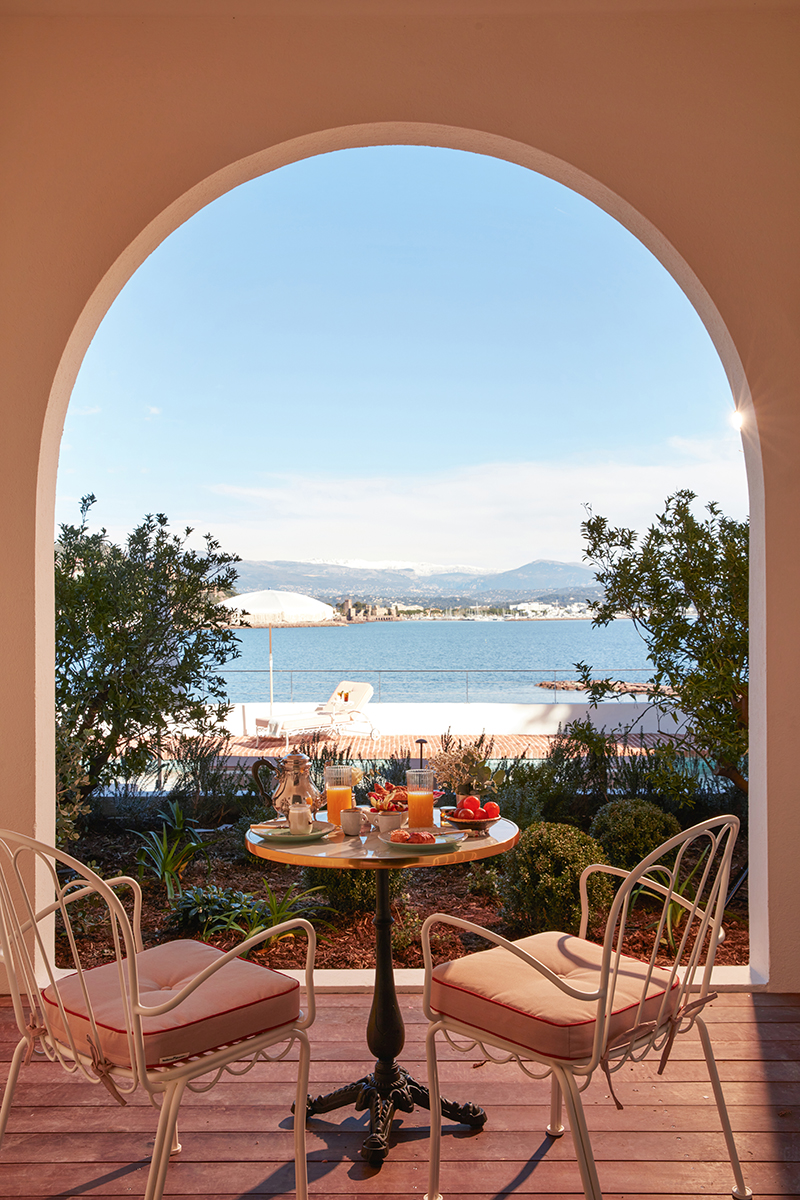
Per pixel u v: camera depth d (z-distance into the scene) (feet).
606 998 5.43
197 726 18.52
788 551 10.20
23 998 9.87
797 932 10.05
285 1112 7.52
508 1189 6.40
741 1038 8.88
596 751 17.67
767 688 10.16
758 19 10.34
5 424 10.28
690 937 11.90
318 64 10.39
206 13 10.32
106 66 10.36
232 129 10.39
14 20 10.33
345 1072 8.16
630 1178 6.53
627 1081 8.03
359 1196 6.35
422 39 10.42
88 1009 5.44
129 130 10.34
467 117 10.39
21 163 10.33
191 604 18.13
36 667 10.21
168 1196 6.36
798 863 10.06
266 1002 5.93
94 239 10.34
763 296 10.34
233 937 12.20
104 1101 7.74
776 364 10.32
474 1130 7.24
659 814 14.06
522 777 17.28
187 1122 7.38
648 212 10.39
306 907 13.00
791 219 10.34
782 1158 6.79
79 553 17.63
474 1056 8.51
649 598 16.33
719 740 15.60
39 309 10.34
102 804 18.56
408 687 121.19
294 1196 6.36
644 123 10.38
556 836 12.25
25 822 10.14
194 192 10.45
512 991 5.94
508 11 10.36
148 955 6.82
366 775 18.40
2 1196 6.37
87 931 12.66
